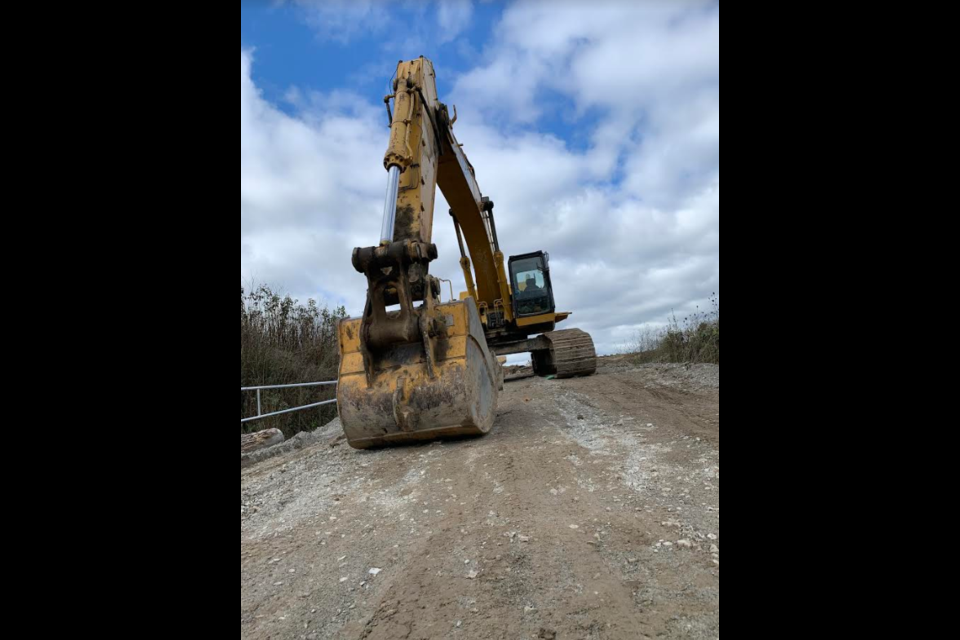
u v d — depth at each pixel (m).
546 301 13.75
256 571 2.96
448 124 8.20
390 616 2.28
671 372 10.79
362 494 4.32
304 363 13.07
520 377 15.62
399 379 5.80
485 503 3.67
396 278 5.81
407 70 7.19
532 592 2.35
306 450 7.18
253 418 7.67
